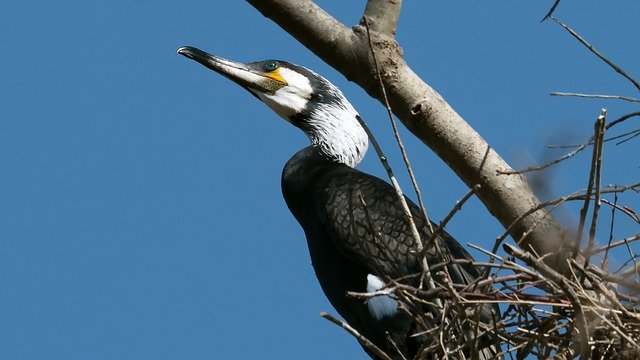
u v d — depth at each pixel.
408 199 13.54
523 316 10.46
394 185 10.63
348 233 13.24
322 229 13.63
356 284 13.24
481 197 11.65
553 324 10.31
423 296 10.42
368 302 13.00
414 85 11.70
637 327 10.04
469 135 11.65
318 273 13.83
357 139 14.94
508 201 11.49
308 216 14.00
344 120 14.98
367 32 10.93
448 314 10.45
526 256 9.70
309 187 14.21
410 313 10.87
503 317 10.50
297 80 15.20
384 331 12.91
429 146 11.87
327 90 15.15
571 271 10.12
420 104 11.66
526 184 11.52
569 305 10.09
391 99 11.75
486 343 10.64
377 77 11.70
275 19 11.86
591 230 10.04
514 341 10.45
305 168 14.49
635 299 10.36
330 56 11.84
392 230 13.09
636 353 10.07
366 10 11.84
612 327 9.69
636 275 10.60
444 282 10.30
